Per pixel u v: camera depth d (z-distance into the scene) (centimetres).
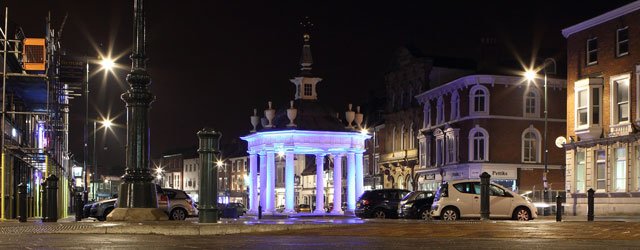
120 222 1683
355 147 4184
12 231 1527
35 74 3344
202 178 1712
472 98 5747
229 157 12200
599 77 4281
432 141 6419
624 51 4125
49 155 3862
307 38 4381
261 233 1546
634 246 1114
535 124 5769
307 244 1183
